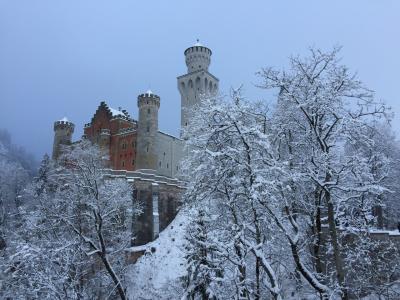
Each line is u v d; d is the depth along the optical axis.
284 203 19.59
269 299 20.58
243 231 17.28
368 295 25.45
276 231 20.31
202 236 18.77
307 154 21.02
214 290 18.11
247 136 19.12
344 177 19.45
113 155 86.00
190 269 19.11
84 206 31.88
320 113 20.09
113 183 40.53
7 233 37.75
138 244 56.53
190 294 19.08
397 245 29.25
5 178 85.12
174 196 64.81
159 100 83.88
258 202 17.89
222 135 19.56
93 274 33.47
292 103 21.59
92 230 31.73
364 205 23.44
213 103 20.92
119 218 37.19
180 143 88.94
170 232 56.97
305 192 21.02
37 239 30.41
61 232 32.66
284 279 24.86
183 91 96.31
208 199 19.94
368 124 21.66
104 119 91.06
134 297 38.69
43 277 24.98
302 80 20.95
